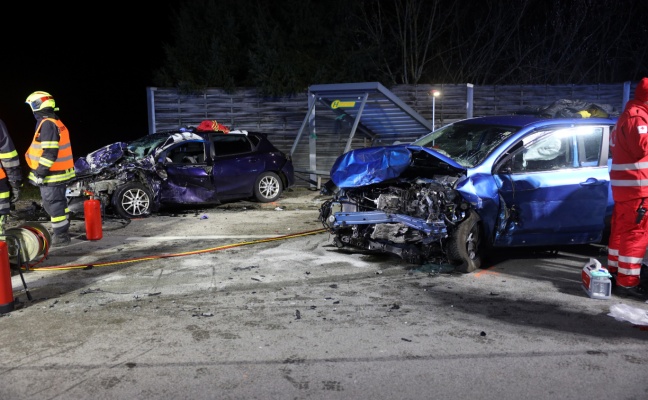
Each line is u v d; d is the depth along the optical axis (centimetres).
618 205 577
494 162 662
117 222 960
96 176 982
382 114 1280
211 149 1085
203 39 1473
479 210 643
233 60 1453
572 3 1767
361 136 1364
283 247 779
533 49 1766
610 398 377
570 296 580
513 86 1412
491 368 419
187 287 608
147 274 655
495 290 599
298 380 402
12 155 672
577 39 1767
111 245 799
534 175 669
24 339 473
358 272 661
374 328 495
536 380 401
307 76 1417
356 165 680
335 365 424
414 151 675
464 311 537
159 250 769
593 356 439
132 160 1011
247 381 400
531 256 730
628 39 1755
